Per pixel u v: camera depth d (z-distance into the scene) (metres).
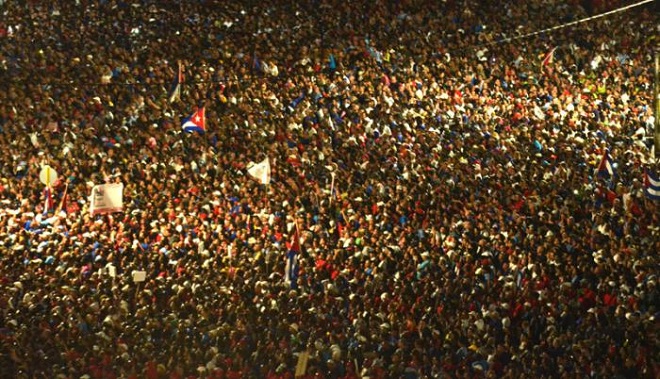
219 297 59.66
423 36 110.06
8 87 99.25
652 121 89.38
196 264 66.00
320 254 66.62
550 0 117.00
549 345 53.00
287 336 54.75
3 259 68.06
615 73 102.00
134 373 50.41
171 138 88.12
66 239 70.62
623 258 61.22
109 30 113.38
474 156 83.50
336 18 114.56
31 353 53.25
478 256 65.25
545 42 109.50
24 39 110.19
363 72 100.19
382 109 92.94
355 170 81.25
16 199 80.50
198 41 109.75
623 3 116.94
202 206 76.12
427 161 82.50
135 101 95.50
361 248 67.50
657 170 78.44
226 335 54.41
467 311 58.34
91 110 94.44
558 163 81.25
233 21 115.06
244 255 67.44
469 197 74.56
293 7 116.62
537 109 93.75
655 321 53.75
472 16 113.94
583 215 70.69
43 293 61.94
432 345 54.38
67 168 84.38
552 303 57.41
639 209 68.94
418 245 66.31
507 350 53.31
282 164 82.81
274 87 98.94
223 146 86.56
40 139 88.81
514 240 65.62
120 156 85.56
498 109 94.25
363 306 58.84
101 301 60.41
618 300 56.59
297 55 105.31
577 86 99.75
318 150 86.00
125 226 72.31
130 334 55.59
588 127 89.88
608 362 49.88
